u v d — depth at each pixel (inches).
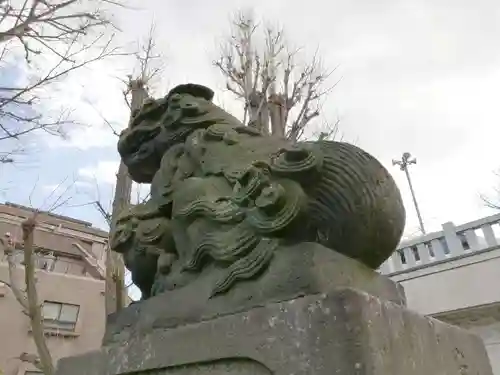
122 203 212.7
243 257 58.8
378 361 43.4
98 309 489.4
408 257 297.6
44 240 486.9
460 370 57.7
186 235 68.7
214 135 76.4
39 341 190.9
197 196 68.6
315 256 53.1
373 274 59.1
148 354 60.3
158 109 87.4
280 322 49.1
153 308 65.6
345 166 58.1
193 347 55.7
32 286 195.9
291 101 251.4
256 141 73.8
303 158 59.6
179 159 79.7
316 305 47.2
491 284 257.6
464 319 267.0
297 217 56.9
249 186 61.8
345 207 56.3
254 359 49.4
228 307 56.4
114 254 202.2
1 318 419.5
